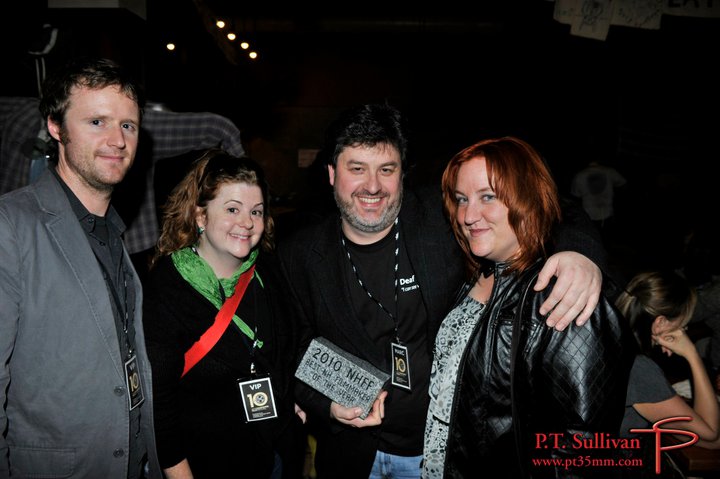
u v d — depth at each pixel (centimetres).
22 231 128
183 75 562
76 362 132
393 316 183
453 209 156
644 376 170
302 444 219
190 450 162
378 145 166
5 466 126
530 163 136
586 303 122
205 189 157
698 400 193
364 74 984
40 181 138
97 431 136
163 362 152
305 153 993
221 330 160
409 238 180
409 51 974
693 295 195
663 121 825
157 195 263
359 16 910
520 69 914
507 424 134
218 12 843
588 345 120
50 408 131
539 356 126
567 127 880
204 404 162
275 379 171
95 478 138
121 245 157
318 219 208
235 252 159
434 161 973
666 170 829
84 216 142
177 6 445
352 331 183
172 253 164
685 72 801
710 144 803
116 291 150
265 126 989
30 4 335
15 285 126
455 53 966
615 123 851
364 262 185
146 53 432
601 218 762
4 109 231
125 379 142
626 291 202
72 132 134
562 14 327
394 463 190
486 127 963
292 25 916
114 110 135
